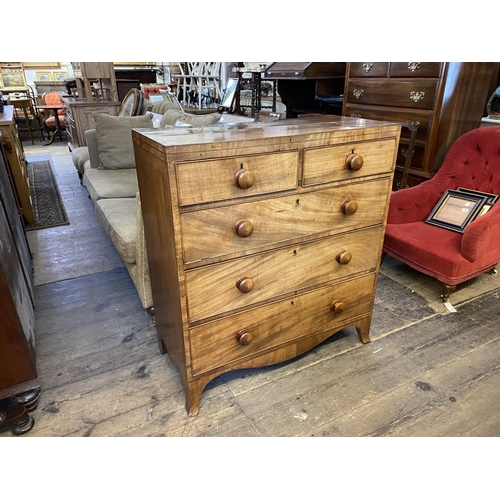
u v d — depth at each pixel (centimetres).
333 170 133
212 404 149
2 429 138
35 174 469
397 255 225
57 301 213
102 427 139
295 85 341
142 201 143
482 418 143
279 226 131
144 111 409
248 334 138
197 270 121
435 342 182
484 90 247
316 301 154
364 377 162
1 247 139
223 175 113
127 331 189
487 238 194
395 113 255
